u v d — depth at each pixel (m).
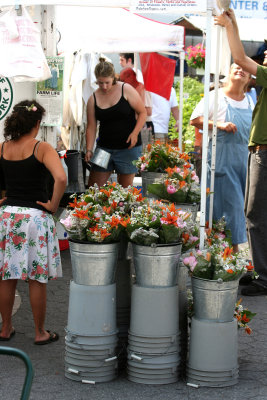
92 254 4.13
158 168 6.58
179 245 4.17
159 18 13.25
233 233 6.71
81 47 8.31
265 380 4.27
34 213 4.69
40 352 4.74
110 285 4.21
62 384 4.18
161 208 4.29
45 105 6.53
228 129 6.52
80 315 4.20
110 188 4.55
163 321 4.12
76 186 7.53
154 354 4.14
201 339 4.12
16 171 4.70
